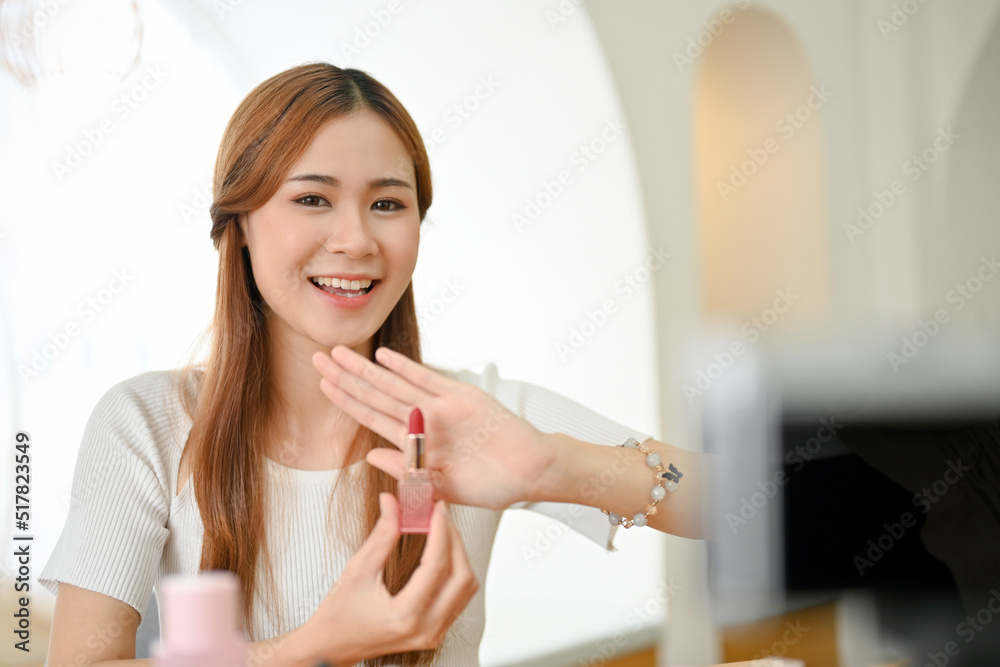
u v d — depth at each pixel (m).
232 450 0.99
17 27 2.16
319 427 1.05
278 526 1.00
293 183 0.92
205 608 0.47
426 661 0.98
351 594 0.71
